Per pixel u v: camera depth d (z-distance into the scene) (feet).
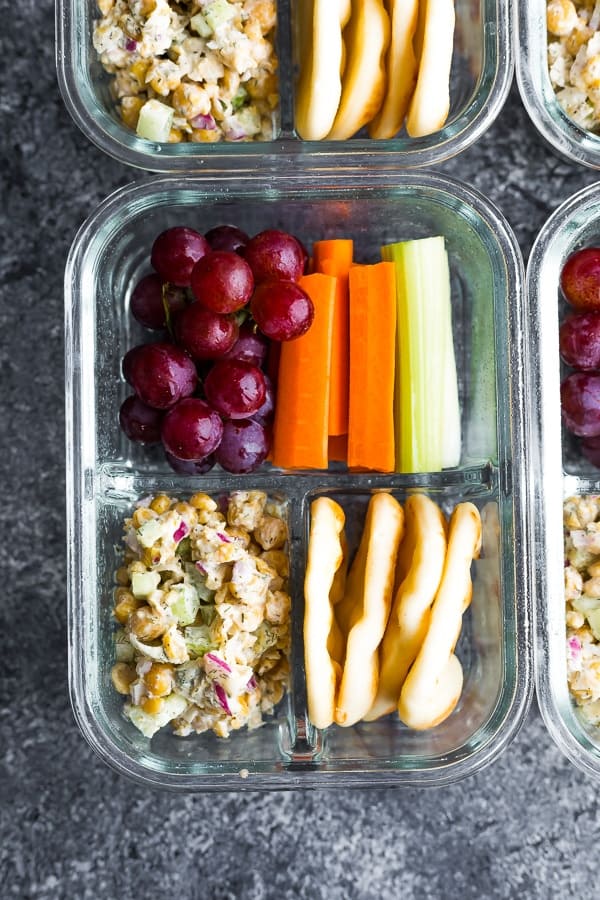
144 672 1.85
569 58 1.89
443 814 1.99
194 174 1.85
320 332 1.88
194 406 1.82
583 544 1.89
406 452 1.90
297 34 1.88
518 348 1.85
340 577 1.91
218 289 1.79
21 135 1.98
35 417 1.99
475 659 1.93
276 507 1.90
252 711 1.89
